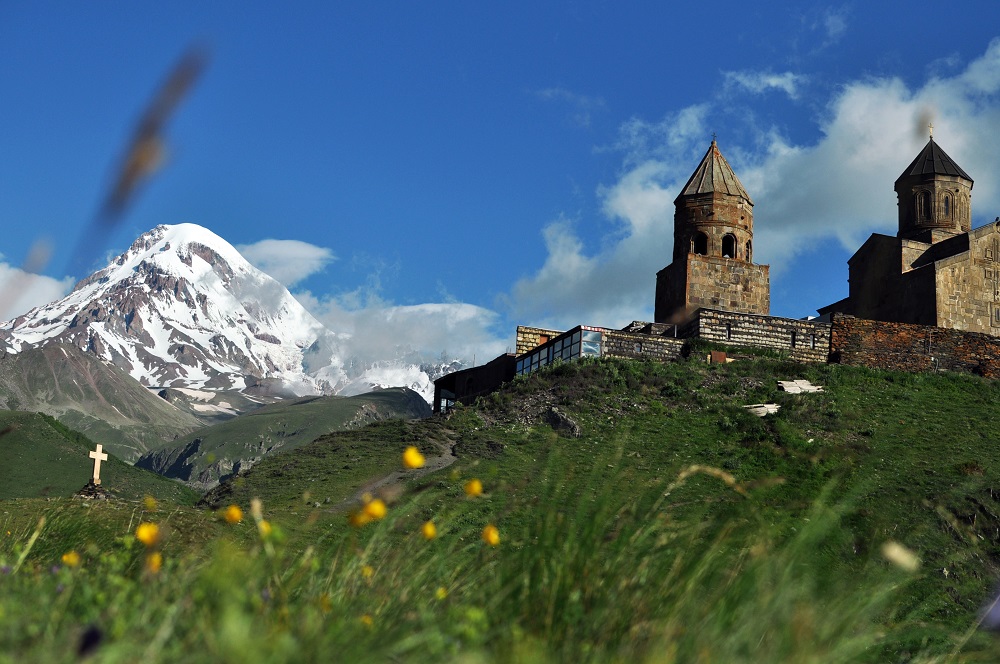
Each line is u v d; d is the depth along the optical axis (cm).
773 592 646
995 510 2808
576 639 627
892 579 771
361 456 4509
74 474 7469
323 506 3562
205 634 495
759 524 747
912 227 6712
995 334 6256
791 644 609
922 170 6725
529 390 5300
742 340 5769
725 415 4659
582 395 5034
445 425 4953
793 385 5134
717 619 630
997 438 4181
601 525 718
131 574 717
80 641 451
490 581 730
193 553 759
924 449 3947
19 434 7738
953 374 5419
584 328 5600
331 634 538
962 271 6281
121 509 1909
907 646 874
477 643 558
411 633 587
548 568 692
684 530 744
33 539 731
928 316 6231
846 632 669
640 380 5191
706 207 6394
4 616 513
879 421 4459
